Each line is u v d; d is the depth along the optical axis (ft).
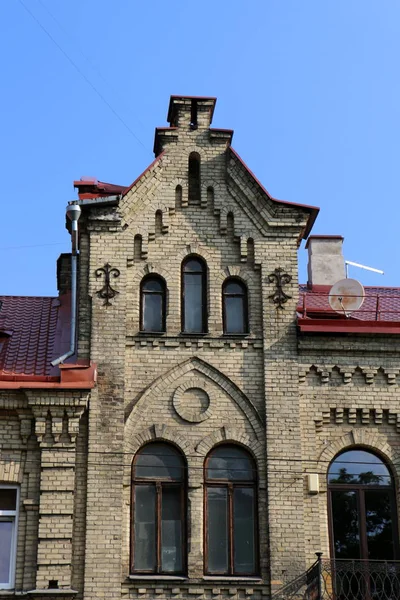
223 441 68.85
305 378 71.05
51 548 64.03
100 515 65.16
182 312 72.49
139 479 67.72
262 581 65.36
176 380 69.77
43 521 64.59
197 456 68.03
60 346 75.31
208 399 69.62
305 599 64.44
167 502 67.62
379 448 70.13
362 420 70.64
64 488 65.46
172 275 72.64
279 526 66.59
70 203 71.61
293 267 73.51
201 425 68.90
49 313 82.53
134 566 65.72
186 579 64.90
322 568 64.49
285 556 65.82
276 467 68.03
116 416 67.72
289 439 68.74
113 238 72.64
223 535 67.21
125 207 73.31
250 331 71.61
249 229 74.23
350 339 71.87
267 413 69.21
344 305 76.02
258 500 67.67
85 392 67.00
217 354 70.74
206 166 75.61
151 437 68.18
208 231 74.13
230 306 73.05
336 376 71.41
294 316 72.18
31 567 64.08
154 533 66.69
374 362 71.87
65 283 85.46
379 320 75.05
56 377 67.62
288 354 71.05
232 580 65.16
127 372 69.46
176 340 70.69
